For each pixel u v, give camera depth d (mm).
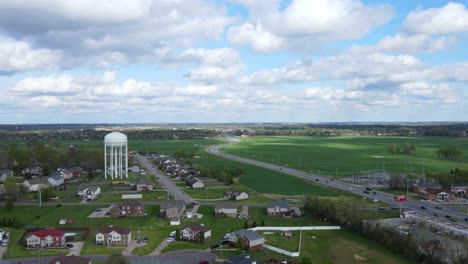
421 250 109562
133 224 139250
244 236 117188
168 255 109125
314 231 133000
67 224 138625
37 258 106500
